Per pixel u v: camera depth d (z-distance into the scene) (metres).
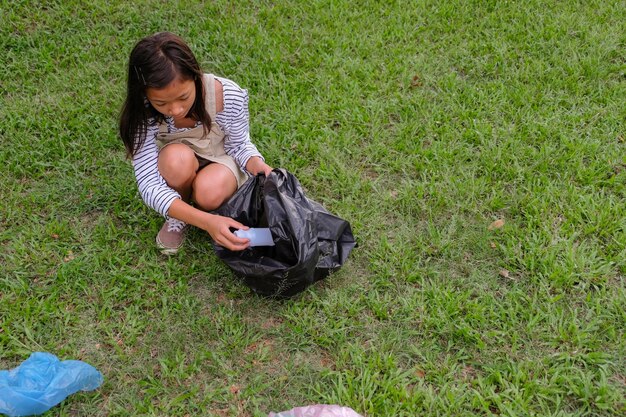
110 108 3.79
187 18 4.53
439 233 3.03
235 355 2.55
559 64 4.09
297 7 4.64
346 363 2.52
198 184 2.83
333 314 2.69
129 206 3.21
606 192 3.22
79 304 2.74
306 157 3.50
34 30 4.40
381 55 4.23
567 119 3.67
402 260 2.89
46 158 3.50
